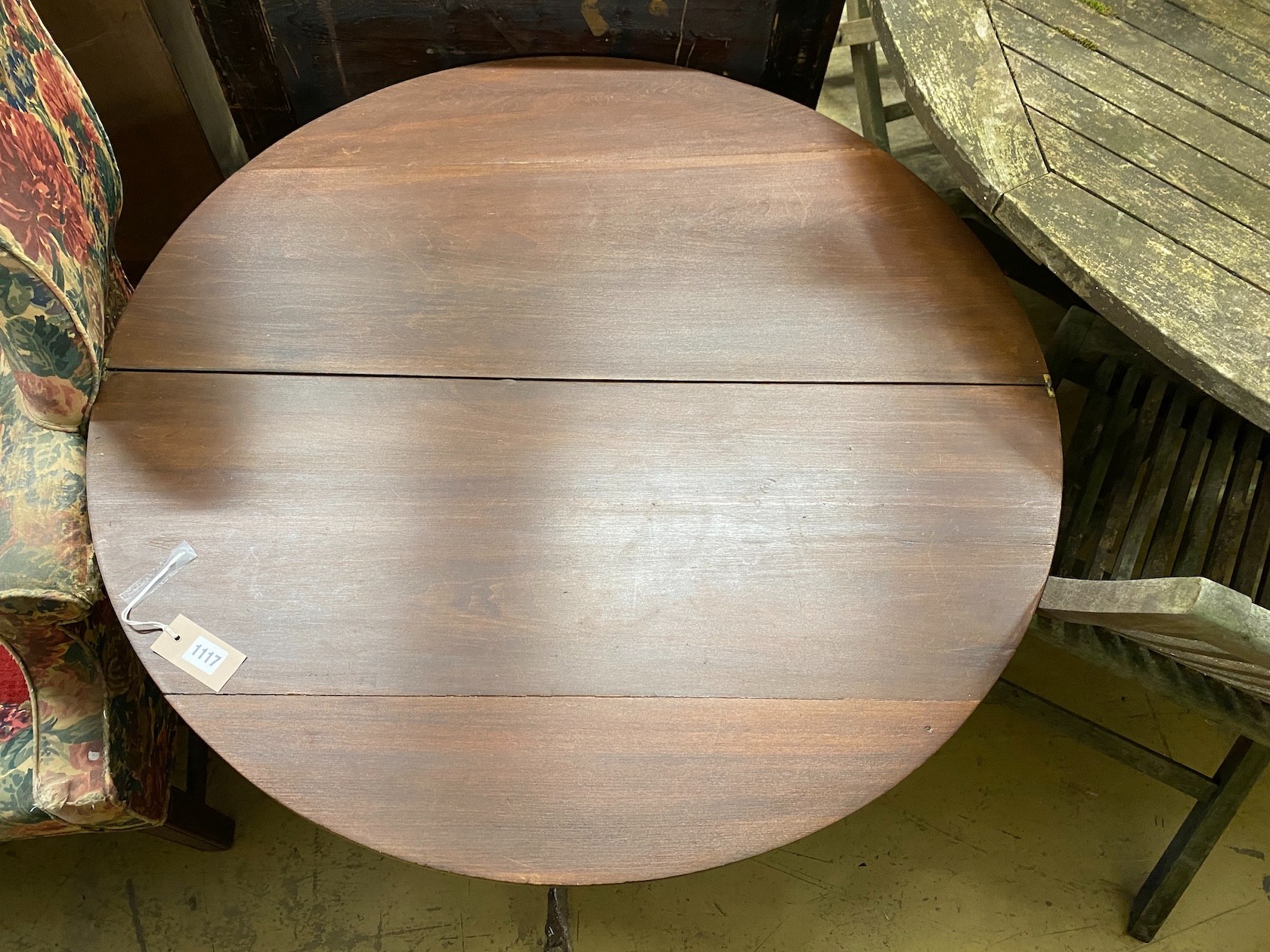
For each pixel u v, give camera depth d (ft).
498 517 3.01
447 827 2.58
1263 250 3.13
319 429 3.14
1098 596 2.76
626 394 3.25
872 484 3.10
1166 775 4.28
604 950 4.65
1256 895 4.90
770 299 3.46
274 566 2.90
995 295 3.50
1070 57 3.65
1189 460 4.11
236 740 2.66
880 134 5.75
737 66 4.72
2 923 4.58
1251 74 3.61
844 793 2.64
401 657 2.79
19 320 2.86
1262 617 2.25
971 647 2.85
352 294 3.42
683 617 2.86
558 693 2.75
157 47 4.66
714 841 2.57
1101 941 4.76
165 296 3.38
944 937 4.75
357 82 4.68
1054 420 3.24
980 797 5.14
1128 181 3.30
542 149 3.80
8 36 3.01
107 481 3.01
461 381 3.25
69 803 3.36
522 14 4.36
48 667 3.23
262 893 4.71
